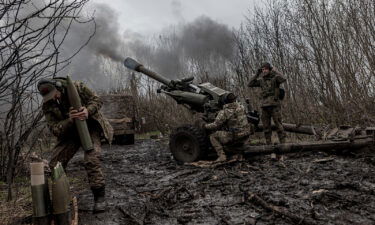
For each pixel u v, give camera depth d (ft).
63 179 7.74
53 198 7.45
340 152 16.80
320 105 23.76
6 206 10.77
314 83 23.70
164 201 11.18
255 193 11.20
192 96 19.07
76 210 9.39
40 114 12.19
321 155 16.60
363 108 19.88
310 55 23.67
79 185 13.98
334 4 22.63
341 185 11.46
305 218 8.69
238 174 14.11
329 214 9.13
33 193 7.23
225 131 16.51
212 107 17.92
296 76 24.98
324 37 21.97
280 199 10.36
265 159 16.72
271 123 21.12
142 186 13.51
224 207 10.26
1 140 13.58
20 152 14.71
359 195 10.57
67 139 10.21
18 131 13.24
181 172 15.39
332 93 22.06
